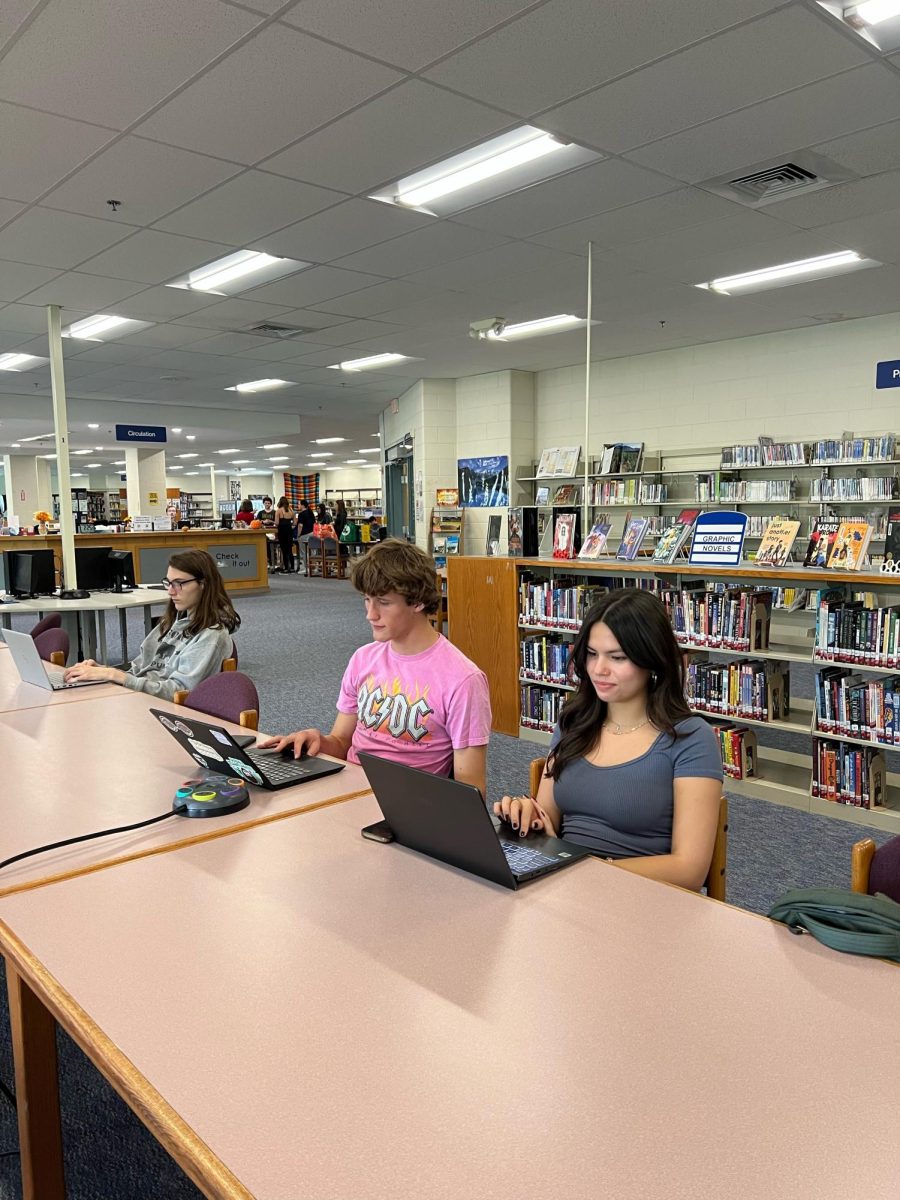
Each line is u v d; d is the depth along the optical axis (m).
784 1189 0.73
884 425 7.35
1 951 1.22
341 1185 0.75
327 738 2.24
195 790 1.78
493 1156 0.78
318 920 1.25
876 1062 0.91
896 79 3.19
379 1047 0.94
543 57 3.01
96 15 2.70
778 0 2.69
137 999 1.05
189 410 13.49
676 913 1.27
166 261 5.43
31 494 19.77
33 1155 1.27
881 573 3.57
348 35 2.85
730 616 4.00
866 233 5.00
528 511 5.33
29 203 4.39
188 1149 0.80
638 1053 0.93
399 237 5.01
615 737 1.80
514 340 8.12
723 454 8.16
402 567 1.99
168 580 3.33
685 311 6.99
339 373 10.02
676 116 3.49
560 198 4.41
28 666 3.02
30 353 8.60
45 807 1.78
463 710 2.01
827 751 3.66
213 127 3.52
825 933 1.16
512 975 1.09
